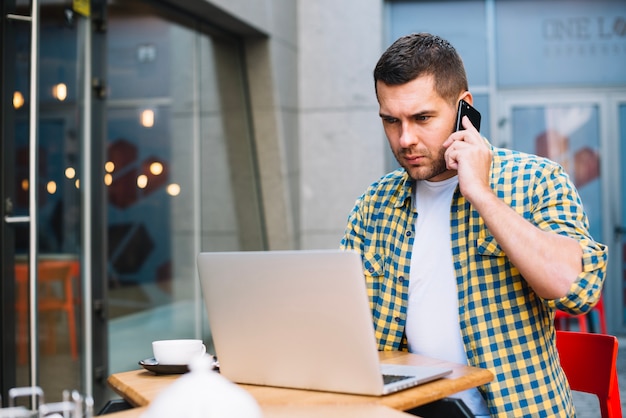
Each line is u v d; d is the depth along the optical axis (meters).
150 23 5.25
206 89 6.11
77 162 4.42
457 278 2.17
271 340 1.88
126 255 4.89
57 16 4.26
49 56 4.20
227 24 6.32
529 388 2.08
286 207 7.12
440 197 2.26
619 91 8.49
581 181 8.59
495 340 2.10
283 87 7.18
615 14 8.45
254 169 7.05
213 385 1.26
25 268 3.71
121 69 4.87
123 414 1.68
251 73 6.91
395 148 2.18
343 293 1.73
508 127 8.57
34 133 3.41
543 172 2.14
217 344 1.99
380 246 2.38
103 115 4.66
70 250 4.34
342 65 7.65
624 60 8.48
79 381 4.39
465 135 2.07
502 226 1.93
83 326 4.45
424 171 2.14
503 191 2.16
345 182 7.64
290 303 1.82
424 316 2.22
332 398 1.75
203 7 5.70
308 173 7.67
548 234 1.93
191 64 5.85
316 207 7.66
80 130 4.45
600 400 2.38
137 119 5.04
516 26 8.52
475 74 8.56
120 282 4.81
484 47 8.53
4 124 3.64
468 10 8.52
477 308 2.12
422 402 1.74
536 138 8.59
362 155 7.62
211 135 6.16
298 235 7.55
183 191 5.62
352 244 2.46
